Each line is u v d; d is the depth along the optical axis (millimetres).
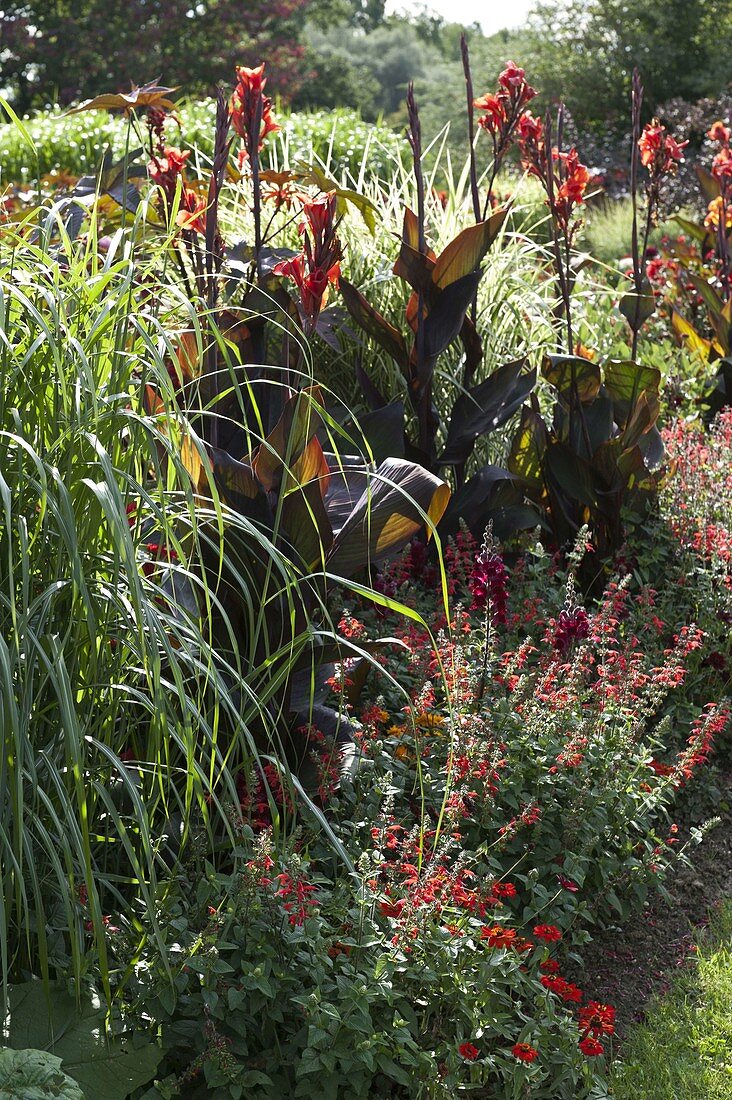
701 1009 2629
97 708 2314
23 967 2154
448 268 3854
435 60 65812
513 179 12883
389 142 9688
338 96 33406
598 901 2812
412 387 4066
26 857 2039
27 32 25844
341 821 2668
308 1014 2090
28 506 2148
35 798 2045
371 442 3562
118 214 4152
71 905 1947
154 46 26172
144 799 2377
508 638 3582
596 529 4238
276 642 2752
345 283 3877
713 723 2992
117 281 2678
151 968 2117
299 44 29250
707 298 5863
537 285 5484
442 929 2244
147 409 2654
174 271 3297
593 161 16641
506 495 4066
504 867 2795
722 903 3021
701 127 12250
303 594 2758
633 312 4375
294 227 4859
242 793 2701
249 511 2725
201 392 3131
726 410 5074
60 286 2348
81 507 2141
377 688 3287
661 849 2875
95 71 26266
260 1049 2234
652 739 3098
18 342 2326
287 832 2674
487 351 4824
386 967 2158
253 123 3295
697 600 3910
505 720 2865
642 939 2887
